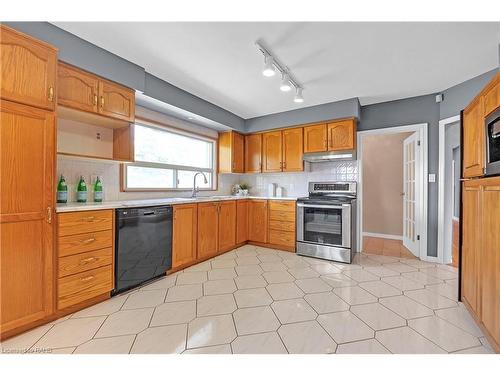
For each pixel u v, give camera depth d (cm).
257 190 448
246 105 352
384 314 180
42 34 173
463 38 190
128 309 188
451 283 239
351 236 307
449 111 289
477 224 162
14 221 150
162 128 314
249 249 370
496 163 136
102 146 252
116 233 210
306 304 196
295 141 377
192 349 142
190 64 233
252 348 143
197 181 384
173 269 268
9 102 148
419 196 320
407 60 224
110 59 213
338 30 182
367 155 488
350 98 322
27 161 156
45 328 161
